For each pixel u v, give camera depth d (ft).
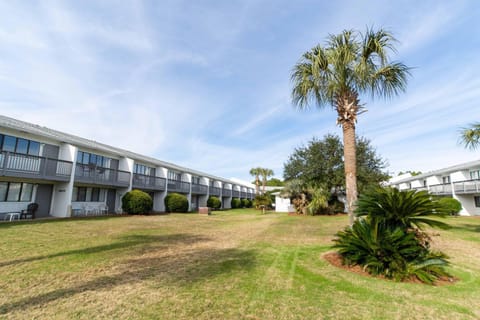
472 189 73.72
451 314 9.98
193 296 11.68
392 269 14.69
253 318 9.56
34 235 27.50
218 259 19.06
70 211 50.96
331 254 20.72
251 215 80.23
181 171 98.89
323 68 24.09
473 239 30.35
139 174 72.02
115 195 69.00
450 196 82.79
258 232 35.96
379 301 11.26
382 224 16.48
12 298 11.05
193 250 22.38
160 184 81.51
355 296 11.85
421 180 105.19
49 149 50.57
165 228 38.32
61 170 49.60
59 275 14.34
